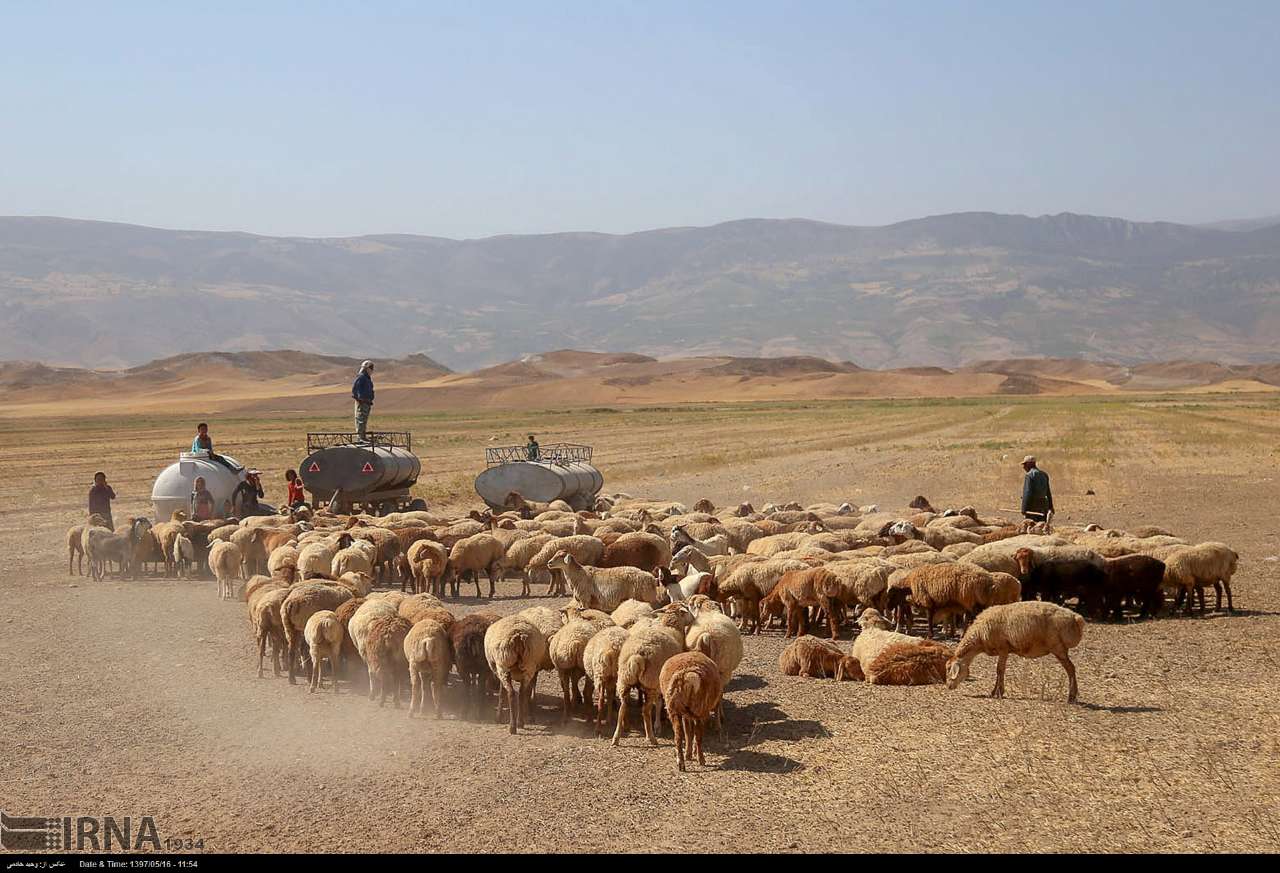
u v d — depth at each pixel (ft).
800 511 110.11
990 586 62.69
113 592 85.81
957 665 53.06
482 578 94.02
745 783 41.04
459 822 37.73
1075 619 50.72
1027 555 70.33
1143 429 312.09
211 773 42.98
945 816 37.29
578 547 82.07
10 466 237.66
